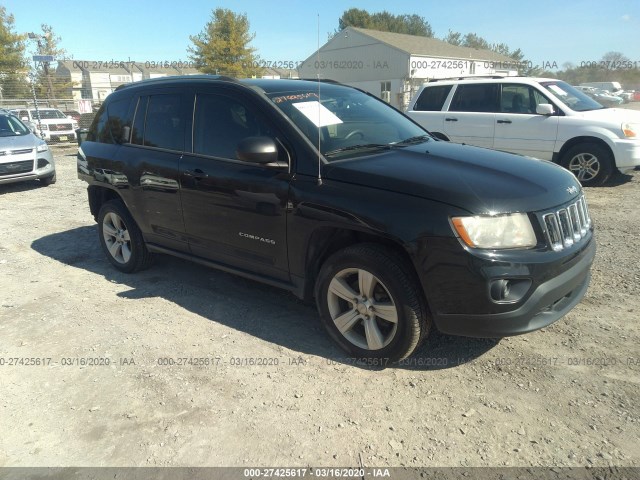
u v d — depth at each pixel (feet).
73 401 10.03
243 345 11.82
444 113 31.76
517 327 9.29
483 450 8.22
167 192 14.06
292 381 10.31
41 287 16.03
